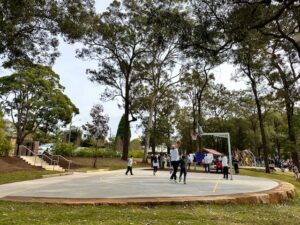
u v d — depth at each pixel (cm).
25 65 2247
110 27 4144
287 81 3011
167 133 4709
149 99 4759
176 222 794
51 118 4191
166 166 4350
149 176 2295
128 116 4462
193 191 1322
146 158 4472
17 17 1808
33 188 1392
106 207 984
